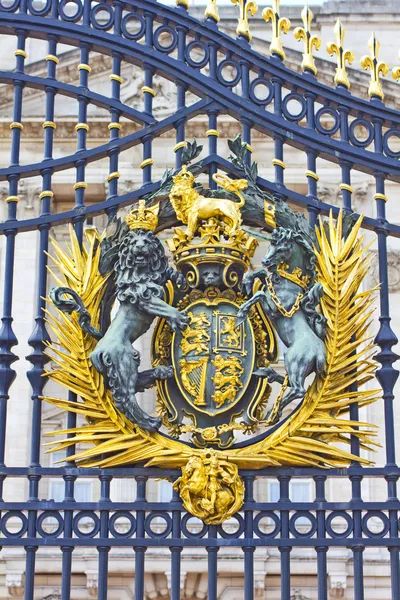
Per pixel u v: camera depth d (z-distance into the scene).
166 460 6.62
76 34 7.41
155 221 7.04
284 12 14.43
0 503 6.68
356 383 6.90
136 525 6.62
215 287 6.94
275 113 7.32
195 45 7.43
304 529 15.15
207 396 6.74
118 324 6.84
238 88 12.85
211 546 6.55
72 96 7.49
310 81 7.37
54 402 6.75
